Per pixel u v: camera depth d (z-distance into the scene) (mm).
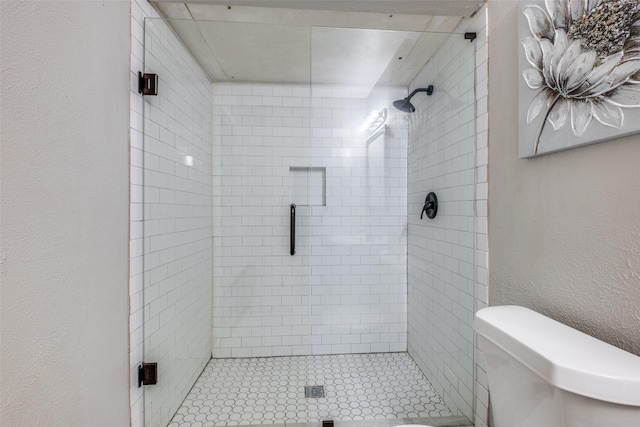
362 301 2180
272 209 2209
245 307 2172
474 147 1360
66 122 844
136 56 1229
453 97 1553
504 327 775
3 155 657
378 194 2170
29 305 722
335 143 2191
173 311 1573
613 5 682
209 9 1395
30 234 725
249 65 1956
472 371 1393
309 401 1646
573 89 791
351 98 2180
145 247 1310
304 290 2197
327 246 2213
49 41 783
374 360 2072
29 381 719
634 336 676
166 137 1496
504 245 1147
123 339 1148
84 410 917
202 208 1984
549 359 603
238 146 2172
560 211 877
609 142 727
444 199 1659
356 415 1519
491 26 1226
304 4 1316
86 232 929
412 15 1428
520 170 1051
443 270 1669
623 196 696
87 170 933
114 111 1083
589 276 786
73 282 871
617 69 677
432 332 1791
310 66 1950
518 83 1016
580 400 559
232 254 2166
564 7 815
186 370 1723
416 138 2014
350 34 1591
